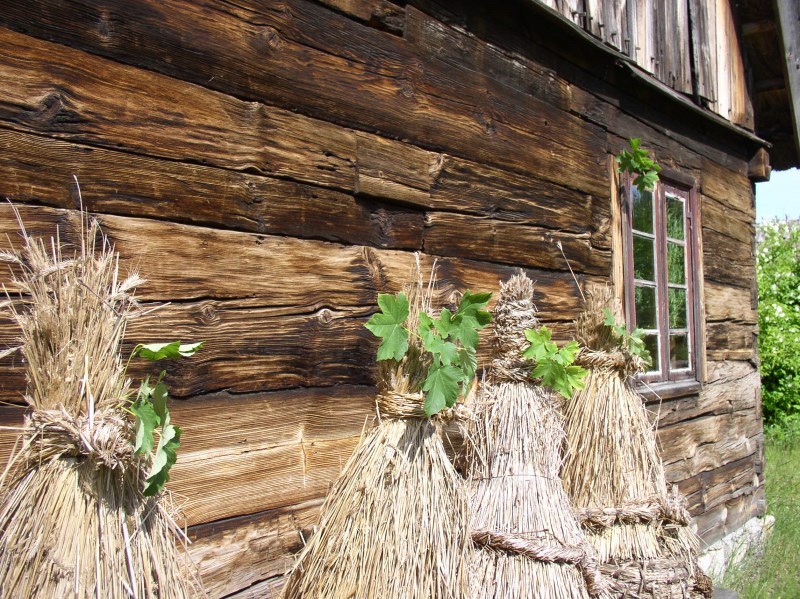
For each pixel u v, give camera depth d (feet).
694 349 17.62
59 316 5.67
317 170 8.81
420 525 7.67
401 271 9.82
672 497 11.19
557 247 12.94
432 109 10.54
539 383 10.03
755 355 20.71
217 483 7.70
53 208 6.54
